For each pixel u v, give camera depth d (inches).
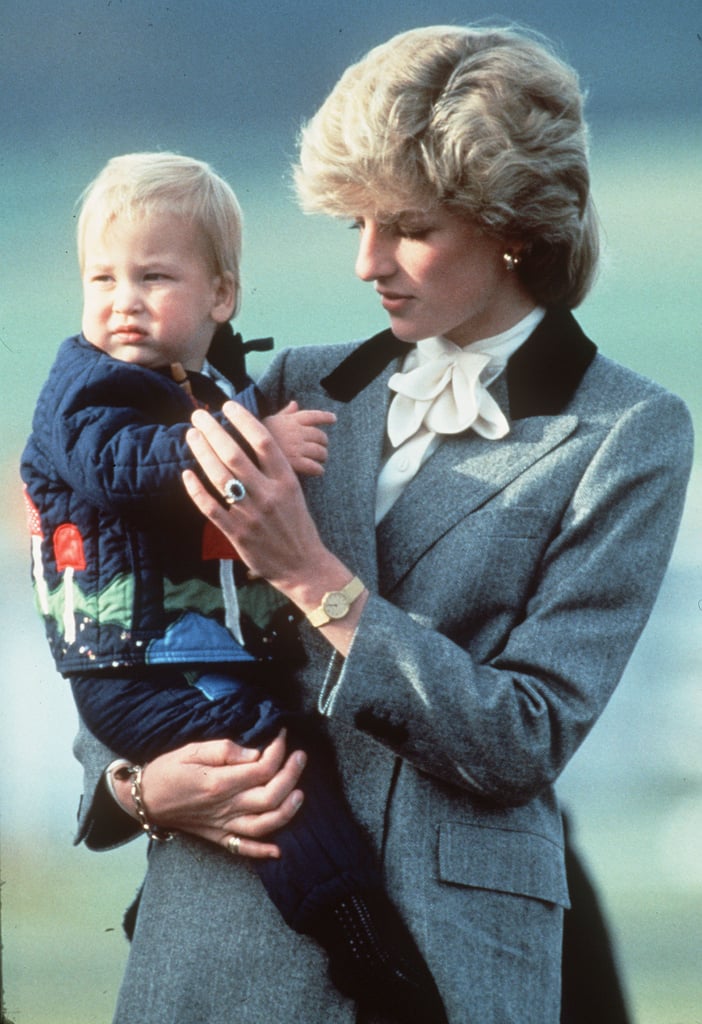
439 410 353.1
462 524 342.3
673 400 348.8
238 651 348.8
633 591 337.1
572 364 353.1
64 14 1134.4
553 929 343.3
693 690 792.3
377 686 326.6
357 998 332.5
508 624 340.5
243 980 336.2
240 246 394.9
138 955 345.1
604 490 337.4
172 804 341.4
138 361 374.6
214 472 323.6
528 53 336.5
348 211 334.0
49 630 359.3
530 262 346.0
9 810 746.8
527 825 345.1
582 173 342.0
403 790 340.8
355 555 347.3
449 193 326.0
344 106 329.7
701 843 693.9
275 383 384.2
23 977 628.4
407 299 338.3
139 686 350.0
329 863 333.4
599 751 765.9
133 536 347.6
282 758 341.4
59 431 349.4
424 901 331.9
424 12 1165.1
